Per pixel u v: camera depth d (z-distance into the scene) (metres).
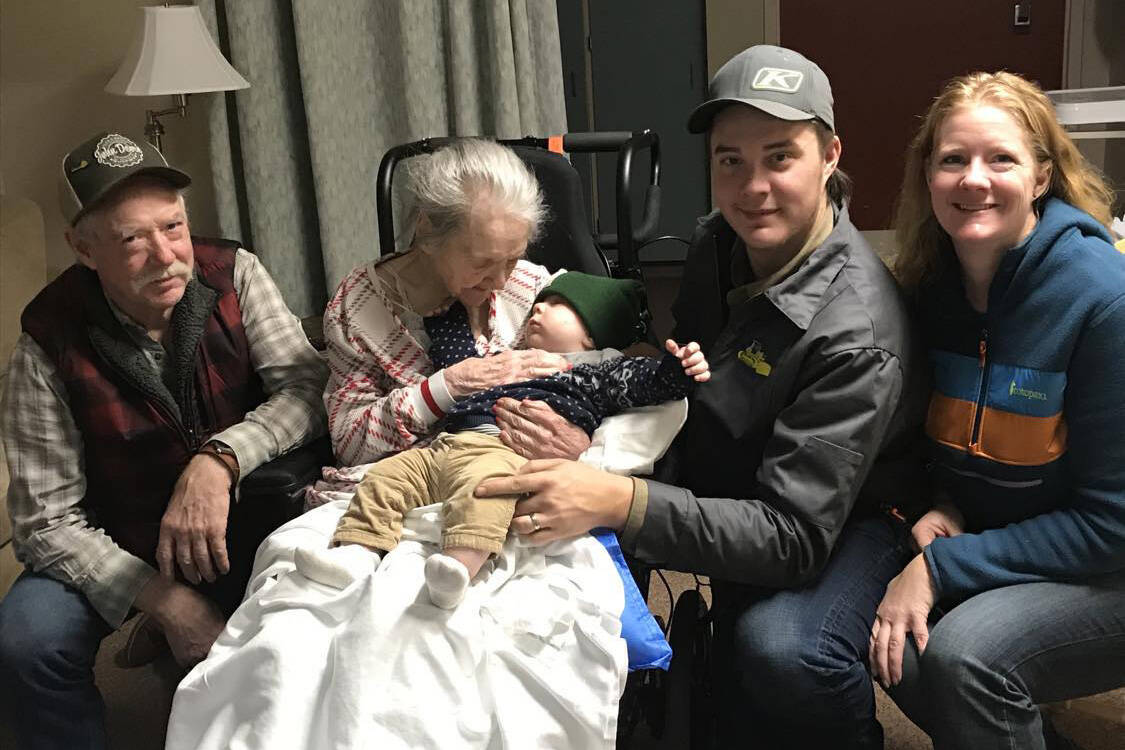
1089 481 1.57
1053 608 1.57
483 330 1.94
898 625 1.62
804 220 1.67
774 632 1.63
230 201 3.20
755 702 1.67
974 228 1.57
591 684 1.48
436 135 3.07
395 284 1.92
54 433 1.82
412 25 2.96
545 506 1.57
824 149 1.68
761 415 1.70
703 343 1.90
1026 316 1.59
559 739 1.47
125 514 1.90
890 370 1.61
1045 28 3.57
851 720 1.65
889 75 3.77
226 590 1.94
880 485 1.80
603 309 1.87
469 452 1.64
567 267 2.19
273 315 2.00
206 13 3.08
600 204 4.28
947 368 1.71
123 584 1.79
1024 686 1.56
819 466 1.61
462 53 2.97
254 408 2.03
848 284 1.65
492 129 3.09
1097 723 2.02
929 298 1.74
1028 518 1.66
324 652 1.45
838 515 1.62
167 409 1.86
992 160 1.56
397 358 1.89
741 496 1.80
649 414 1.73
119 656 2.44
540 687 1.47
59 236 3.46
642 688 1.87
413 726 1.38
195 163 3.40
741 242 1.82
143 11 2.92
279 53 3.09
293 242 3.22
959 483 1.71
